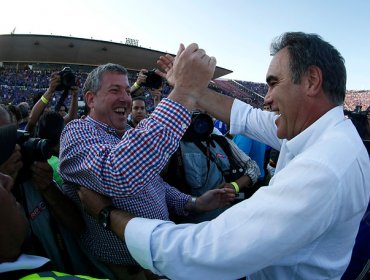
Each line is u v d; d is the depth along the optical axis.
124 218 1.35
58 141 2.43
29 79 47.41
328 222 1.08
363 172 1.17
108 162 1.43
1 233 1.06
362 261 1.69
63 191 1.94
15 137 1.20
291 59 1.27
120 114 2.10
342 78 1.27
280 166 1.56
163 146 1.41
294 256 1.19
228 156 3.15
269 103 1.42
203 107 2.16
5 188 1.12
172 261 1.12
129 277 1.94
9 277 1.07
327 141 1.16
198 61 1.41
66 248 1.79
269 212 1.04
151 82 2.96
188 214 2.56
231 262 1.06
